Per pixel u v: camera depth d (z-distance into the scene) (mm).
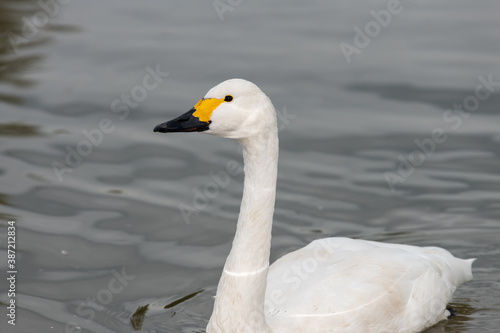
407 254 10391
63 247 11625
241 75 17531
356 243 10500
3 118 15625
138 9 22016
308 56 18578
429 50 18906
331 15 21172
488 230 12469
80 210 12664
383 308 9539
